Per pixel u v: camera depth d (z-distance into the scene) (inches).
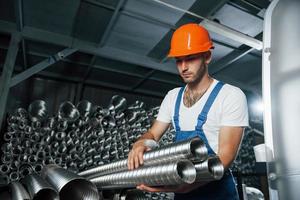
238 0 104.0
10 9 107.0
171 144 36.4
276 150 51.3
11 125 104.5
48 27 121.0
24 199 52.0
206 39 46.7
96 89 182.1
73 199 42.2
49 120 113.9
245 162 182.9
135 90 194.1
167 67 148.7
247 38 114.7
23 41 123.8
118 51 137.1
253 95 199.9
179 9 101.0
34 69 114.4
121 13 111.7
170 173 31.2
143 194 48.3
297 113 48.6
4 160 100.0
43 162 106.1
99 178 49.5
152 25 119.6
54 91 167.0
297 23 53.3
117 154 129.9
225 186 44.4
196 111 45.0
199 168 33.2
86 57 148.5
